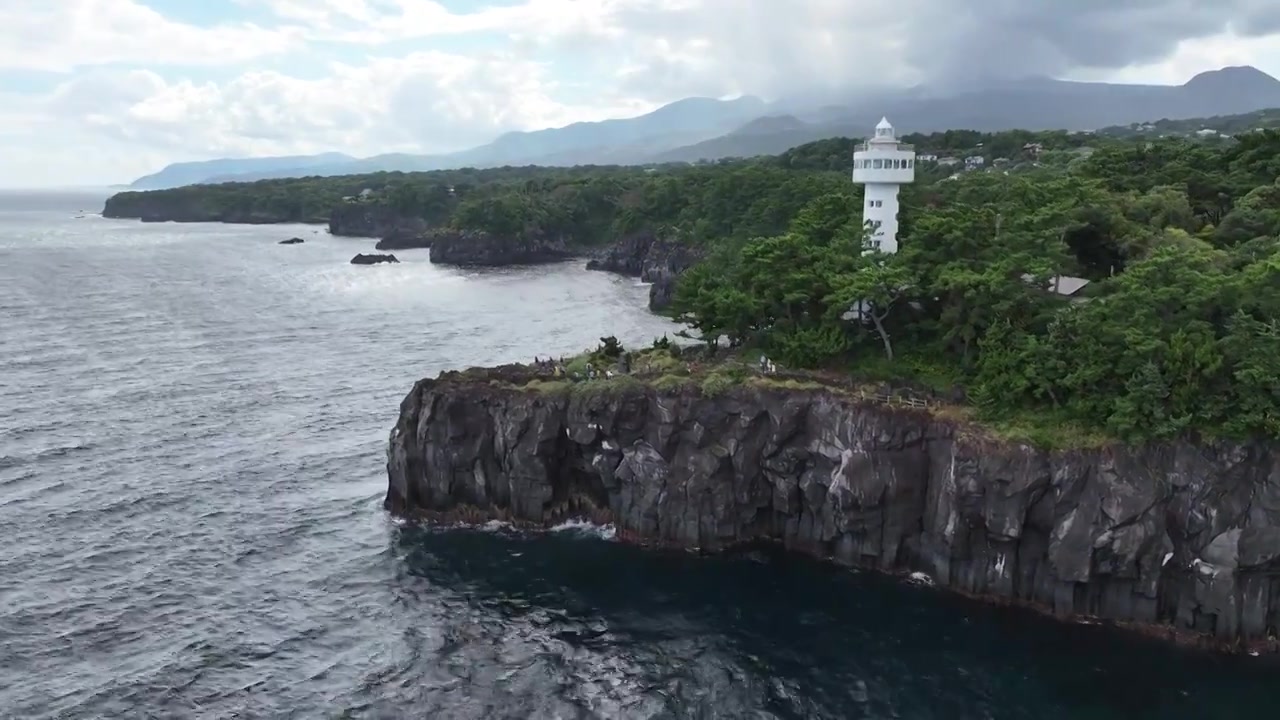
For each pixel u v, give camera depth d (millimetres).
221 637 55031
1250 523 54188
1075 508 57281
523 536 70812
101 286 188000
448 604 59906
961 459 59906
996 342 65688
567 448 72375
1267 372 54656
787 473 67625
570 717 47906
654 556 67562
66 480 78062
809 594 61812
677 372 72062
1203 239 80938
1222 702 49375
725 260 127938
